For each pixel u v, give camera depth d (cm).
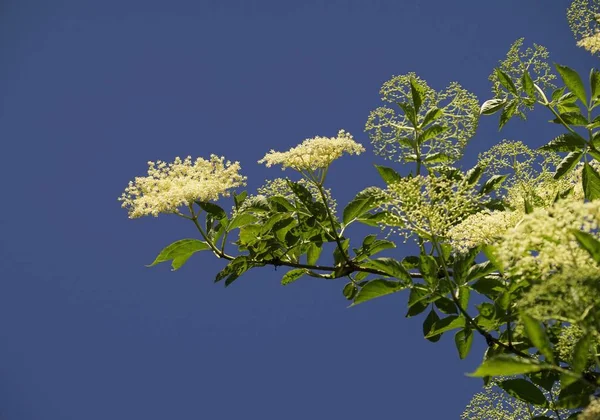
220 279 625
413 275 573
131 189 640
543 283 361
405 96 634
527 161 596
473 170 602
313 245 627
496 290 490
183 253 638
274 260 626
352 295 664
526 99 606
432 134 621
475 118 622
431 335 512
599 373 424
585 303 349
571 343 427
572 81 564
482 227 492
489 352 483
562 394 436
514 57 621
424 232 516
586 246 362
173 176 650
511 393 466
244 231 611
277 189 652
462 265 496
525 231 387
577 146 564
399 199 521
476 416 578
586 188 548
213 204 625
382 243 610
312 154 598
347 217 606
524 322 351
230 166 643
